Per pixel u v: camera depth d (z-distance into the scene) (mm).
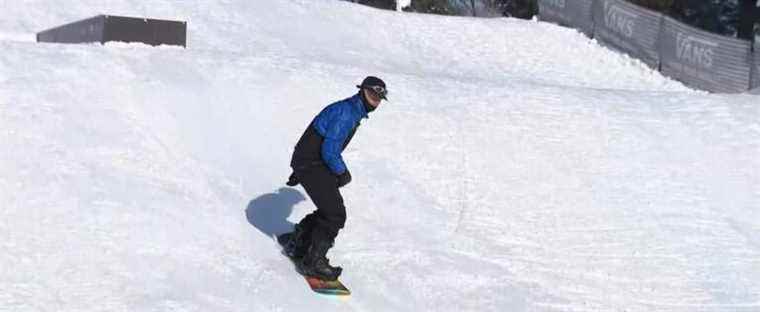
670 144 13383
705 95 16312
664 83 23391
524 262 9344
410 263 8883
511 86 15586
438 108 13547
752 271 9672
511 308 8258
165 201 9102
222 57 14305
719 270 9617
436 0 38594
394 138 12117
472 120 13281
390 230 9594
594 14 27031
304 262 8141
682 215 11039
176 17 24125
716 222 10938
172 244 8273
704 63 22141
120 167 9695
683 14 37625
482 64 24250
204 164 10344
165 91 12164
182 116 11539
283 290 7840
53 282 7277
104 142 10211
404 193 10617
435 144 12195
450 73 23109
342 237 9203
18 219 8172
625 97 15711
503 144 12586
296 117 12359
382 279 8453
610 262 9586
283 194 10000
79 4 24172
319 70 14414
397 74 15281
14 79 11430
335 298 7906
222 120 11727
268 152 11141
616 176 12047
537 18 30562
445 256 9172
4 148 9539
